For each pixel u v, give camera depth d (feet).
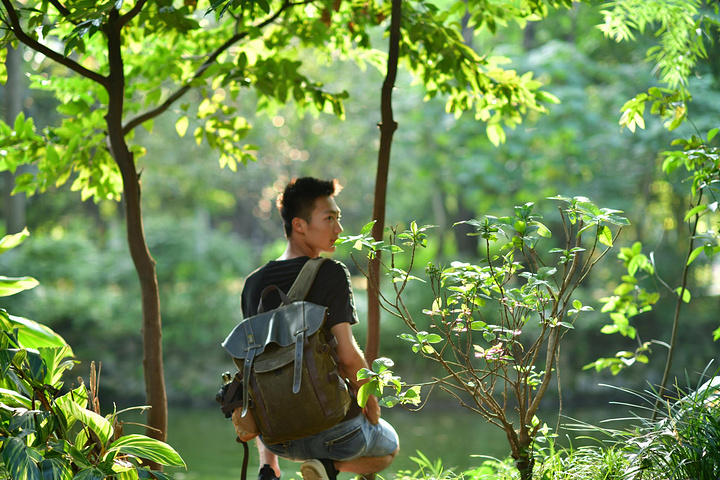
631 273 22.44
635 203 92.12
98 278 92.79
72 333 82.94
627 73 77.97
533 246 15.81
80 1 17.97
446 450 43.80
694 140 20.59
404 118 90.84
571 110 79.20
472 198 91.56
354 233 151.02
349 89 104.99
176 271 93.86
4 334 16.05
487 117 27.17
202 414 67.21
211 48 28.14
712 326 82.28
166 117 111.65
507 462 22.02
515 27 94.32
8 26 18.65
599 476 17.06
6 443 14.32
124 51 27.61
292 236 16.06
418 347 15.72
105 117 19.89
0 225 98.07
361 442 15.40
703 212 20.48
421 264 93.04
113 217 142.61
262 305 15.16
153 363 19.61
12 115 77.25
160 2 19.20
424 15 24.02
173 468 38.60
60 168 24.30
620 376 75.82
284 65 24.38
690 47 23.71
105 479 14.92
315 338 14.38
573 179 87.81
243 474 15.46
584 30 81.30
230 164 27.73
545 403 71.82
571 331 79.25
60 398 15.79
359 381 15.07
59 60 19.10
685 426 16.83
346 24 27.94
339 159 124.47
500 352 15.51
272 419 14.33
